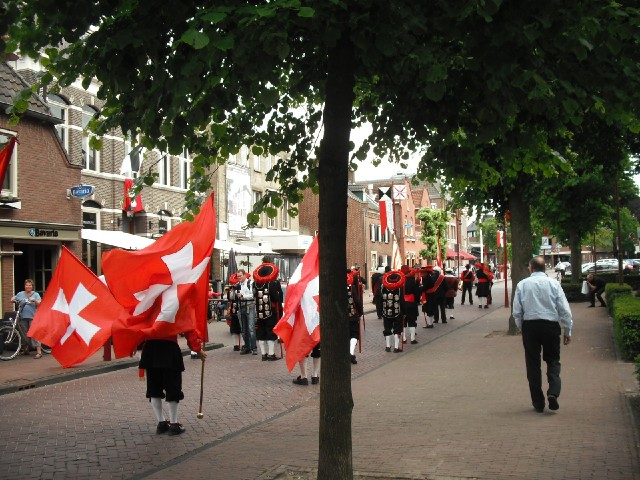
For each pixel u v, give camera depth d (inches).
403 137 257.4
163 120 180.1
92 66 174.2
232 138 256.8
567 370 420.2
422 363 489.4
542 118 217.9
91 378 480.7
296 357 400.2
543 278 307.9
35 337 440.1
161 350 290.4
